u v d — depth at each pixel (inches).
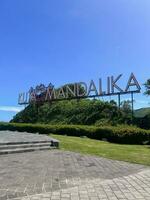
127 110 1581.0
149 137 1122.0
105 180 499.5
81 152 791.7
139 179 510.0
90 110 1680.6
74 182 481.7
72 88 1782.7
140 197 410.9
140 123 1437.0
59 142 892.6
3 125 1610.5
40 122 1900.8
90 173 547.8
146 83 1443.2
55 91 1889.8
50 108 1956.2
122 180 501.7
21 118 2071.9
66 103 1911.9
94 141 1069.1
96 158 705.6
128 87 1477.6
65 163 633.6
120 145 1000.9
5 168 564.4
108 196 413.1
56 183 471.8
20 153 746.2
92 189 444.8
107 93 1574.8
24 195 406.9
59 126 1384.1
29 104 2110.0
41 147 820.6
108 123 1514.5
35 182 472.7
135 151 834.2
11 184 455.8
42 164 614.9
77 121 1683.1
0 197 394.0
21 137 922.7
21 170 552.7
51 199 393.1
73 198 400.5
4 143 743.1
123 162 664.4
